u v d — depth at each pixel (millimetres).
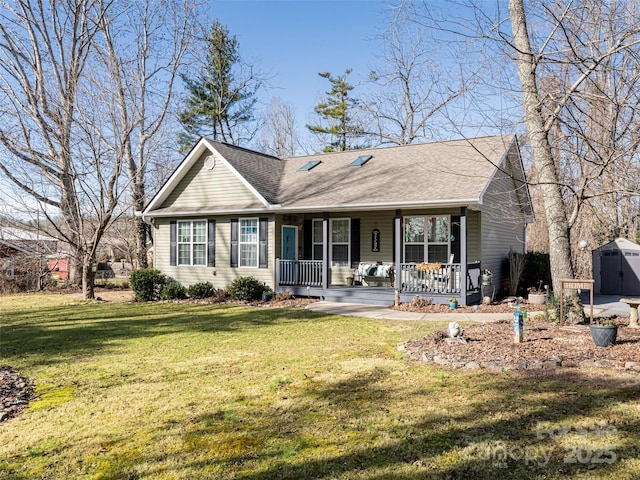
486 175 13258
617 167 7770
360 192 14500
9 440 4469
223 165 16672
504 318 11055
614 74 7855
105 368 7078
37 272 22141
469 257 14711
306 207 14531
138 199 20656
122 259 33719
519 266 16250
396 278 13523
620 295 16531
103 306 15227
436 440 4211
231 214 16562
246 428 4594
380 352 7676
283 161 20188
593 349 7055
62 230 19578
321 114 35906
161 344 8773
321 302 14570
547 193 10023
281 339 8992
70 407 5336
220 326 10672
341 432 4438
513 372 6211
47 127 17094
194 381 6246
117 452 4152
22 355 8102
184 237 17703
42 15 17281
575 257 18969
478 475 3596
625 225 17109
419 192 13312
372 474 3648
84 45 18297
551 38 8055
